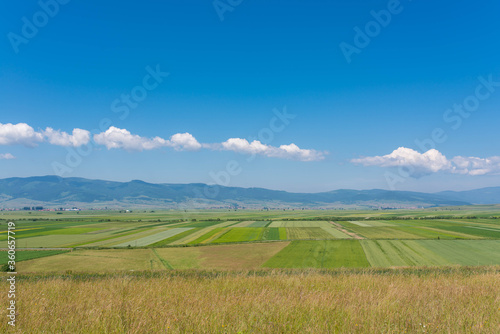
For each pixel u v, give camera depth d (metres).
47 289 12.36
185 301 9.04
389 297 9.17
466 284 12.45
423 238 77.75
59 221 163.00
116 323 6.73
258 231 101.94
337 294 9.96
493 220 132.88
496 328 6.48
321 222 134.50
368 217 164.38
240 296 9.64
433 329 6.42
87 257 58.62
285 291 11.24
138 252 64.12
